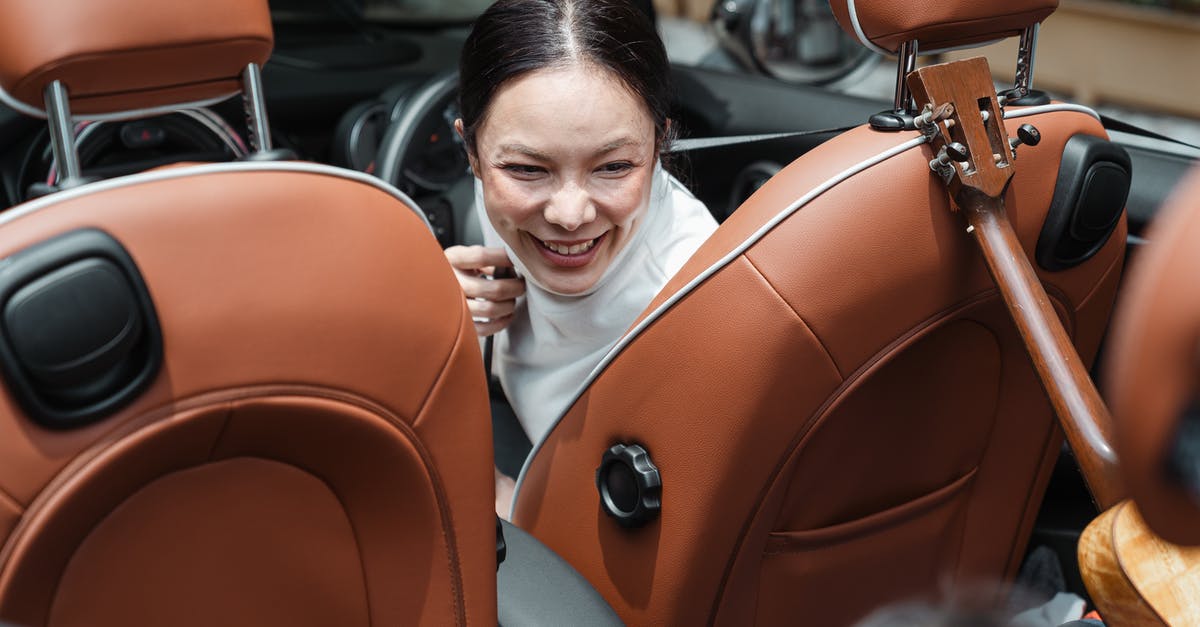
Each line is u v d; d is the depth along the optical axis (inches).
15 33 23.8
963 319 37.8
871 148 34.5
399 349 27.5
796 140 71.8
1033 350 32.9
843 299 33.9
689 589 37.3
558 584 35.5
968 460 43.3
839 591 42.0
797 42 138.3
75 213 23.0
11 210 22.9
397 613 31.1
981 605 46.5
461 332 29.4
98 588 26.2
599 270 43.3
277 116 86.7
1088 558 28.3
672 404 35.9
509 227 42.4
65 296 22.3
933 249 34.7
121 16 24.0
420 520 30.0
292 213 25.4
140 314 23.5
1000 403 42.1
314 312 25.8
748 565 37.9
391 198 27.7
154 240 23.7
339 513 29.5
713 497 35.9
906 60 34.8
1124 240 40.6
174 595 27.6
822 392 35.0
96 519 25.4
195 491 26.8
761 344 34.1
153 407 24.3
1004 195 34.6
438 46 97.8
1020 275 33.4
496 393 58.9
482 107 40.1
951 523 44.7
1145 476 9.0
